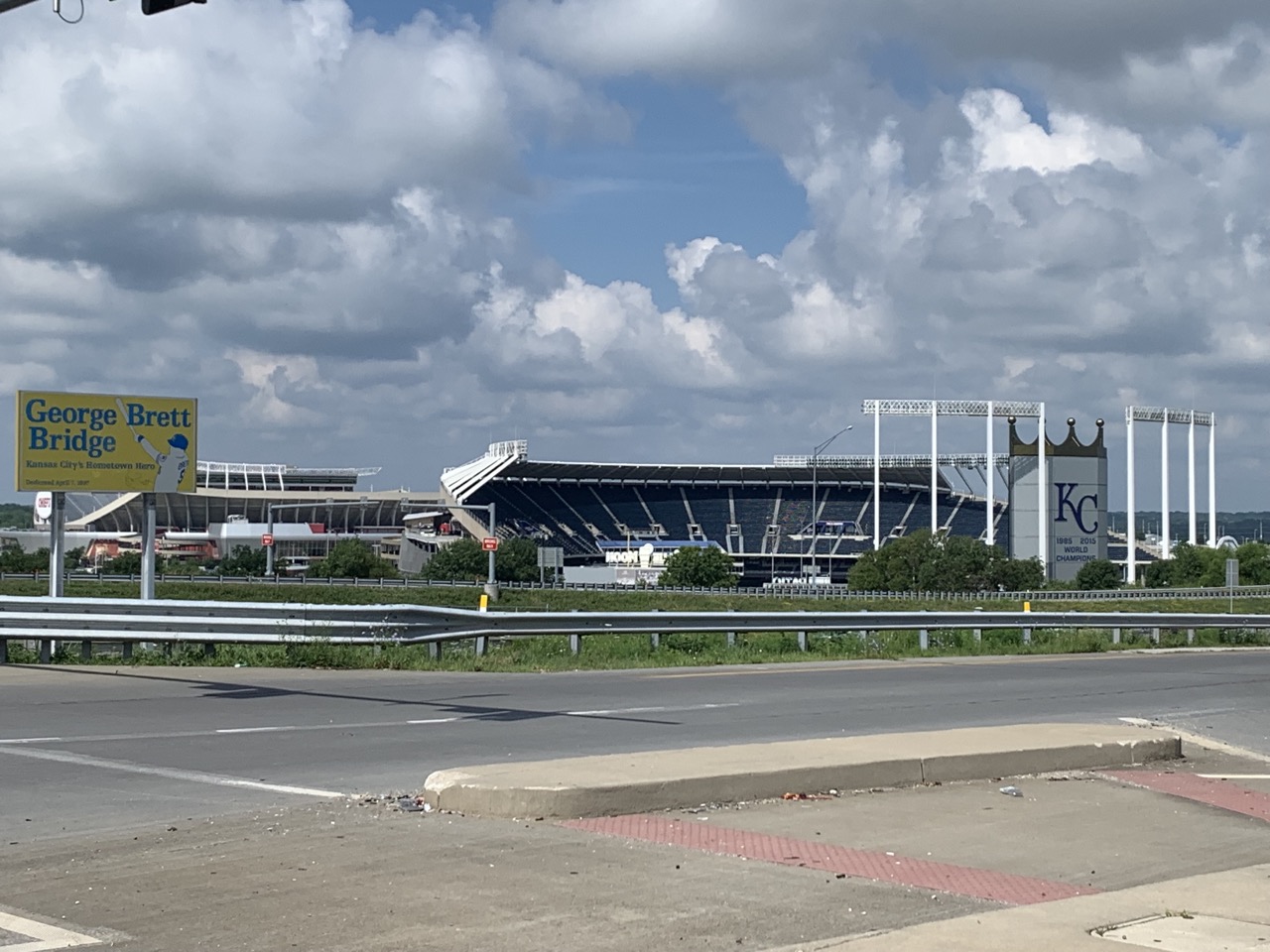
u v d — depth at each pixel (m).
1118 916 7.48
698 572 116.62
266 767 12.84
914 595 95.81
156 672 22.19
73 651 24.31
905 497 181.12
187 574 103.56
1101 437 123.00
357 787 11.70
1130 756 14.20
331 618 24.78
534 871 8.51
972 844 9.86
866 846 9.60
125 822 10.06
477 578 108.19
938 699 21.44
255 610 24.19
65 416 27.19
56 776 12.14
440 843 9.29
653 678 24.42
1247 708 21.66
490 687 21.72
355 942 6.94
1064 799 11.88
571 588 92.94
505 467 171.25
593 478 180.50
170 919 7.37
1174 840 10.30
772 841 9.59
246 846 9.20
